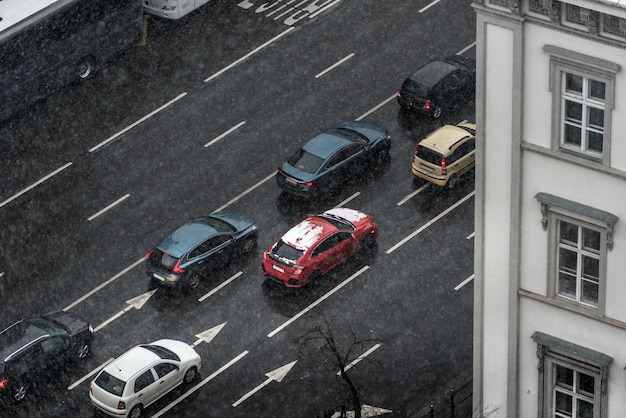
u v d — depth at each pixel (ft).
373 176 368.27
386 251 348.38
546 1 233.35
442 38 408.05
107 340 330.34
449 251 347.77
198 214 361.30
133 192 368.07
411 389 316.60
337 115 387.55
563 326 261.24
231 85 398.01
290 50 408.05
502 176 253.65
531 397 272.72
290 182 360.07
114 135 383.86
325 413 304.91
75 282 345.51
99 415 315.17
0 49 375.45
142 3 407.64
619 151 239.71
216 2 423.23
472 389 312.09
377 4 420.36
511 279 261.65
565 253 255.50
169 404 315.58
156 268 339.16
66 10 385.70
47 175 372.99
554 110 242.37
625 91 234.58
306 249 336.70
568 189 248.11
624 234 246.27
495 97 247.29
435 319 332.19
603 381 260.42
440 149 358.64
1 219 361.71
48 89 392.06
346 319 332.80
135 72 402.31
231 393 318.04
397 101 388.37
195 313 336.08
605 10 226.58
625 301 252.01
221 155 377.30
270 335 330.13
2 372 314.76
